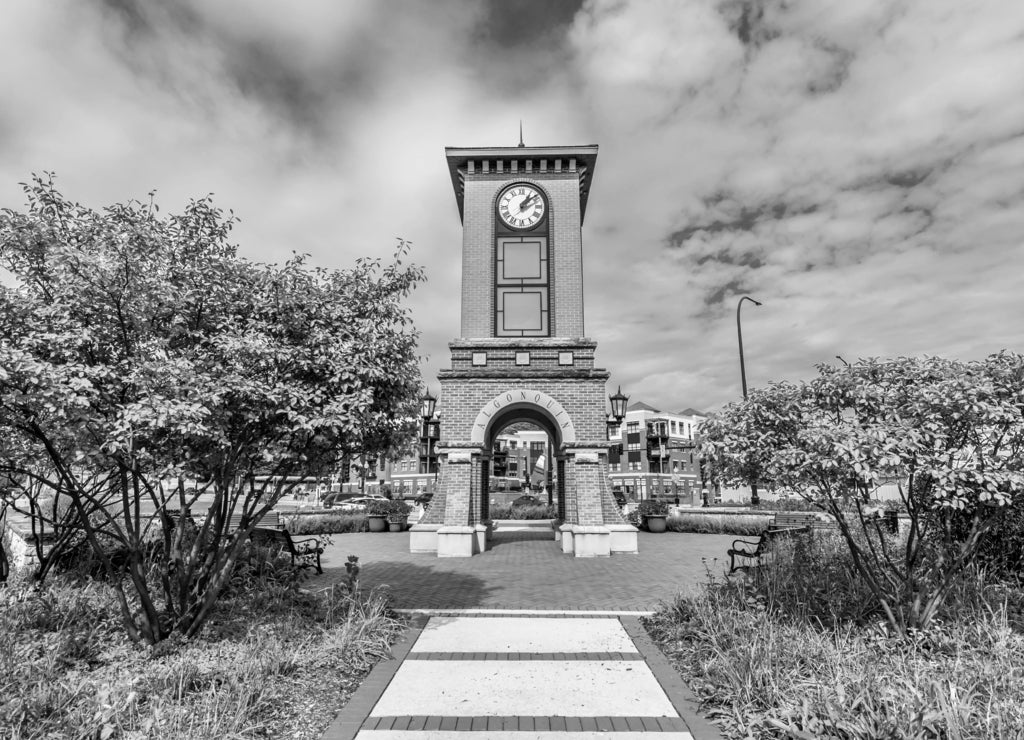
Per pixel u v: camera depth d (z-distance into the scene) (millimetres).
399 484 54969
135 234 5973
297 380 6340
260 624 6891
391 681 5547
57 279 6012
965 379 5508
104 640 6297
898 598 6289
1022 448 5629
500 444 82500
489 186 16625
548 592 9562
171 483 7301
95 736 4172
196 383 5336
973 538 6023
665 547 15883
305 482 7176
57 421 5379
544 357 15539
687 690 5258
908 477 5602
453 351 15617
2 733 4129
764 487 6645
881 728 3932
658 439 68312
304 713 4840
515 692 5281
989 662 5074
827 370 6844
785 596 7078
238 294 6773
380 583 10430
